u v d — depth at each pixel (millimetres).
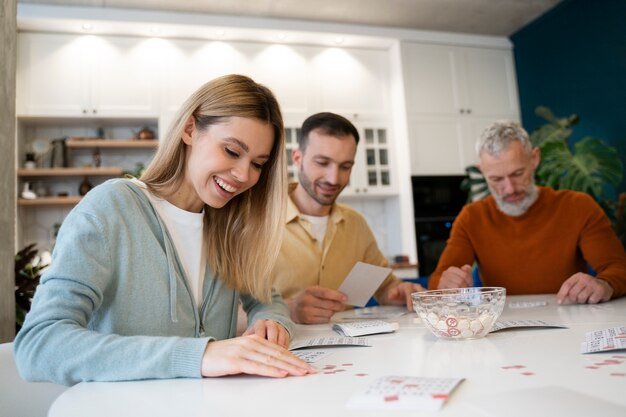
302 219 1755
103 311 906
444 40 4465
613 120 3773
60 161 3871
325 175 1686
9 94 1485
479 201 2139
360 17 4145
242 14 3982
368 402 501
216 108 984
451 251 2039
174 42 3975
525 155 1879
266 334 938
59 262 798
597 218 1885
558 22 4191
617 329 809
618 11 3672
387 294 1770
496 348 777
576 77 4047
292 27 4051
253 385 636
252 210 1188
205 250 1105
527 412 447
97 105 3787
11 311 1465
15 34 1532
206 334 1037
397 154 4375
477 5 4074
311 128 1689
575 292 1377
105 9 3697
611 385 522
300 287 1724
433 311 882
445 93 4402
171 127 1050
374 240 2000
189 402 573
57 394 868
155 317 928
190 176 1040
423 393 504
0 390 824
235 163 994
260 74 4125
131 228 928
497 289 912
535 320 1050
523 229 1981
